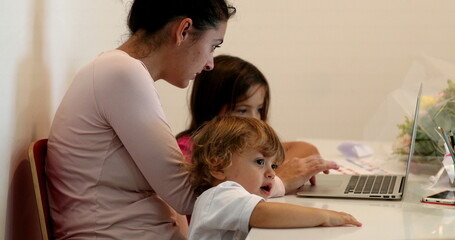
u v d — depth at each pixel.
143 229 1.77
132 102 1.73
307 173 2.09
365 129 4.39
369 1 4.32
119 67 1.75
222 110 2.52
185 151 2.36
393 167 2.75
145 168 1.74
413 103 2.84
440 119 2.23
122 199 1.78
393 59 4.36
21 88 1.84
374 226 1.50
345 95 4.41
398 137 2.94
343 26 4.36
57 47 2.24
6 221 1.75
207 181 1.75
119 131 1.74
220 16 1.93
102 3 3.03
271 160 1.79
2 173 1.70
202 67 1.98
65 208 1.81
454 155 1.84
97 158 1.78
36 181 1.71
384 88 4.37
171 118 4.21
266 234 1.45
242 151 1.74
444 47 4.30
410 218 1.58
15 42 1.78
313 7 4.34
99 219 1.76
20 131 1.85
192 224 1.63
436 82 2.33
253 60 4.40
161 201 1.86
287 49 4.39
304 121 4.44
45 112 2.11
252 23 4.37
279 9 4.36
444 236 1.38
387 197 1.91
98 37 2.96
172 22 1.88
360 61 4.37
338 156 3.23
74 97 1.81
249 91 2.49
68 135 1.80
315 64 4.40
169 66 1.95
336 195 1.97
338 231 1.46
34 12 1.95
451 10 4.27
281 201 1.92
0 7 1.65
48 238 1.72
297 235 1.43
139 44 1.92
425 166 2.30
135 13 1.94
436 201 1.76
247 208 1.53
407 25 4.32
